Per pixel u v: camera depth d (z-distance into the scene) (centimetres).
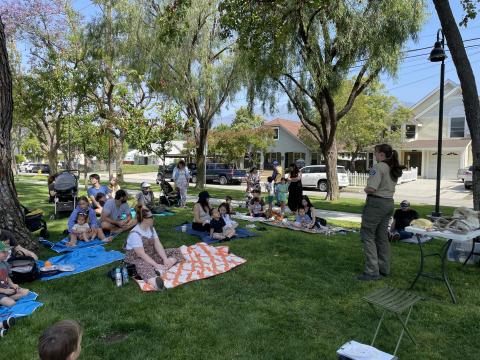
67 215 1098
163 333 400
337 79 1428
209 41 1867
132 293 506
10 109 655
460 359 362
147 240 593
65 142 2516
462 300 496
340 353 297
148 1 1825
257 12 996
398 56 1399
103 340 388
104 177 3781
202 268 600
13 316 421
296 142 3912
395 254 718
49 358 196
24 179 2991
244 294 508
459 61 708
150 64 1905
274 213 1145
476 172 709
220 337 393
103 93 2078
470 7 790
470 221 506
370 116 2959
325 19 1348
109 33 1939
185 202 1362
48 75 1953
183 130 2009
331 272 602
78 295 500
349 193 2292
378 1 1305
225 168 2988
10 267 530
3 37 636
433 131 3441
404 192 2286
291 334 402
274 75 1328
